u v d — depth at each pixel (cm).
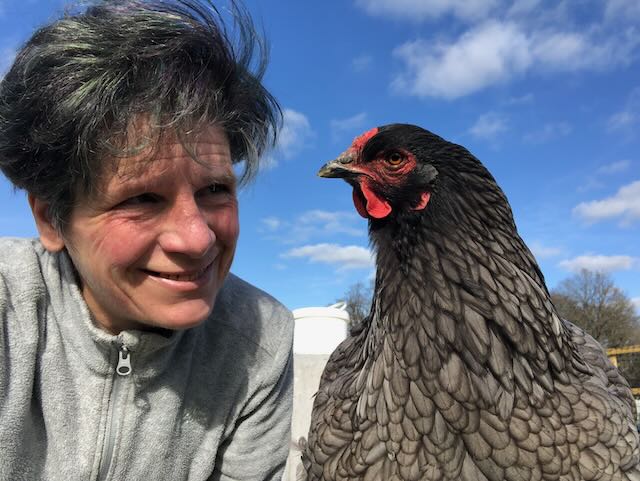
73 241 37
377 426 44
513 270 45
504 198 48
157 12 36
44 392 40
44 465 40
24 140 35
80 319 40
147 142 34
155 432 43
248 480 49
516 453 41
